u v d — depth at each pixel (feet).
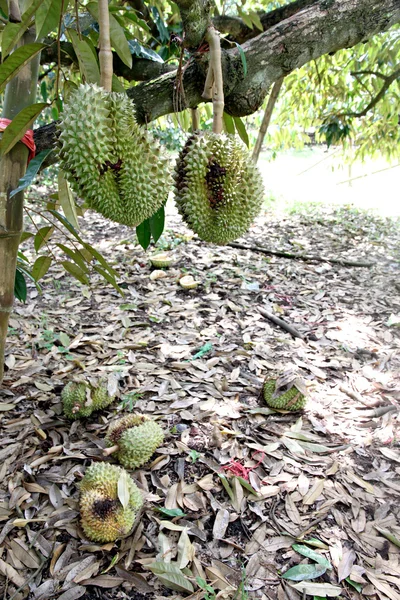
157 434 6.46
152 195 3.68
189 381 8.34
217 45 3.89
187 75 4.41
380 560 5.27
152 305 11.18
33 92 4.41
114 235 16.17
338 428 7.36
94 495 5.28
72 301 11.13
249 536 5.52
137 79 6.55
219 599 4.78
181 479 6.23
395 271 14.14
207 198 4.06
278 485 6.22
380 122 17.06
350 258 15.24
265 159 36.68
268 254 15.28
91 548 5.23
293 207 22.07
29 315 10.27
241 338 9.95
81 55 4.27
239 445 6.86
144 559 5.18
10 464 6.33
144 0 8.00
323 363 9.11
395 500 6.07
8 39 3.80
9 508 5.69
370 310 11.52
